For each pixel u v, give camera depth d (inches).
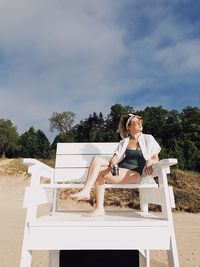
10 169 1023.6
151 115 1796.3
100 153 160.1
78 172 157.5
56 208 153.1
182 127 1557.6
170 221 97.3
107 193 727.1
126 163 129.6
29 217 97.7
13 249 241.6
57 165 158.6
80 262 127.7
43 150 2060.8
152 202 126.1
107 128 2020.2
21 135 2340.1
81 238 95.3
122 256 129.7
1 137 2274.9
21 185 914.7
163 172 108.3
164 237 95.6
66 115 2374.5
